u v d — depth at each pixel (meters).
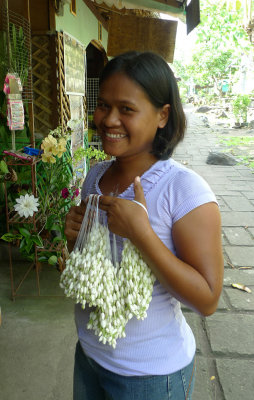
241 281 3.48
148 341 0.97
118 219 0.84
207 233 0.88
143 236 0.82
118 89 0.90
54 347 2.58
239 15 9.68
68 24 4.36
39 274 3.53
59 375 2.32
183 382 1.03
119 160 1.04
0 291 3.25
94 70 7.72
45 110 4.00
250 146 12.23
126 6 4.67
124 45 4.52
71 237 1.00
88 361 1.11
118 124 0.92
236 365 2.39
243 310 3.02
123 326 0.89
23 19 3.24
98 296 0.87
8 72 3.02
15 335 2.69
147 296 0.89
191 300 0.85
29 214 2.86
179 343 1.02
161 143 1.00
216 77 29.55
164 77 0.92
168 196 0.92
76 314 1.12
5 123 3.51
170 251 0.86
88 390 1.18
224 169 8.86
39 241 3.02
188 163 9.56
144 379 0.98
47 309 3.01
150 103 0.91
